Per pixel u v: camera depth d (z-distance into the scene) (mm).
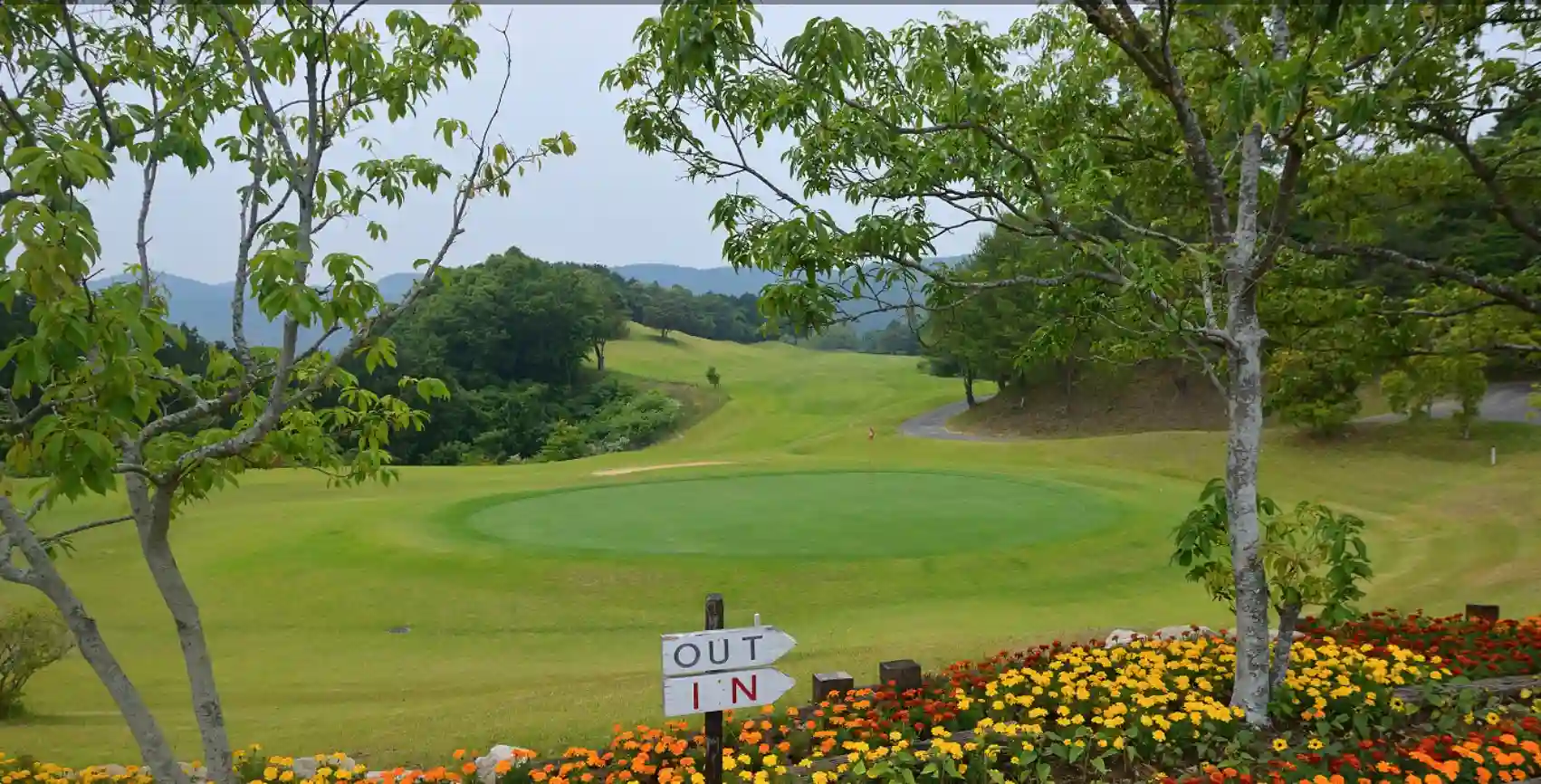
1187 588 14148
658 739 6297
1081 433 44312
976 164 6504
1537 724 5562
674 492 24406
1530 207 9758
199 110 5285
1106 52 7539
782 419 59156
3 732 8883
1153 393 46188
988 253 39031
